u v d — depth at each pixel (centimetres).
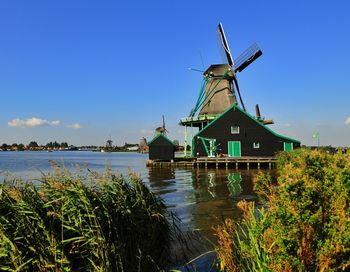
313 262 416
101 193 655
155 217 716
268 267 439
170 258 778
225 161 3938
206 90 5259
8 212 555
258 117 4912
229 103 5109
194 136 4431
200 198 1728
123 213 635
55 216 576
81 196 581
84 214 573
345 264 410
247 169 3812
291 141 4266
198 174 3250
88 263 559
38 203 586
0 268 501
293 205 418
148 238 665
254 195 1794
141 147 19650
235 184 2352
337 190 436
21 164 5722
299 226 411
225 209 1411
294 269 416
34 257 526
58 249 536
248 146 4284
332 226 415
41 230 555
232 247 554
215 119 4362
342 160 511
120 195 667
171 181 2619
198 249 855
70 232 579
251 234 486
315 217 404
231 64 5209
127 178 766
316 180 459
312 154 539
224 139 4319
